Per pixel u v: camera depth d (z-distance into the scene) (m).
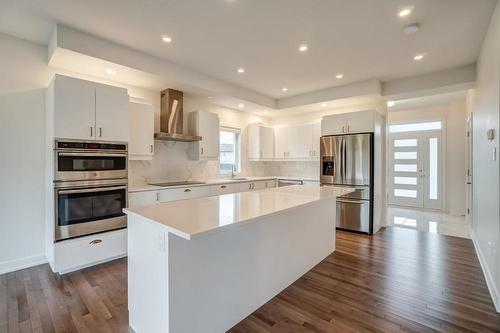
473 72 3.58
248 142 5.86
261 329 1.88
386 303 2.19
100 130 2.94
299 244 2.70
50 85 2.80
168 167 4.34
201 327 1.70
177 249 1.55
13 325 1.88
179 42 2.94
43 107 3.03
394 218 5.53
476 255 3.29
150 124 3.69
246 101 4.81
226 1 2.20
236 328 1.89
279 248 2.40
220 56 3.32
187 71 3.73
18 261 2.88
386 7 2.29
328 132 4.71
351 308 2.12
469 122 4.47
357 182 4.34
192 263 1.64
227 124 5.36
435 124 6.41
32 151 2.97
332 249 3.41
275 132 6.05
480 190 3.14
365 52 3.21
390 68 3.72
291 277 2.57
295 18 2.46
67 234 2.73
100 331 1.83
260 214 1.75
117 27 2.62
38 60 2.99
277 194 2.78
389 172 7.05
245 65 3.62
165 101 4.01
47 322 1.92
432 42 2.94
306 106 5.15
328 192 2.95
